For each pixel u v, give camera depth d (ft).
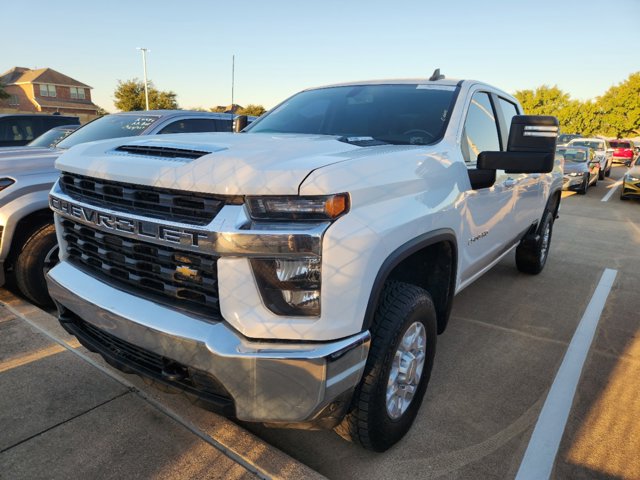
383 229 6.92
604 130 192.75
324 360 6.26
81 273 8.46
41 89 200.23
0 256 12.99
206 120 21.57
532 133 9.15
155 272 7.22
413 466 8.33
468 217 10.18
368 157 7.36
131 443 8.28
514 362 12.17
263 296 6.34
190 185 6.47
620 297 17.40
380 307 7.73
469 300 16.61
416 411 9.13
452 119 10.61
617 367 12.04
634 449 8.91
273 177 6.23
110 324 7.43
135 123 20.13
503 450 8.79
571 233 29.68
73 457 7.93
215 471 7.68
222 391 6.64
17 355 10.94
